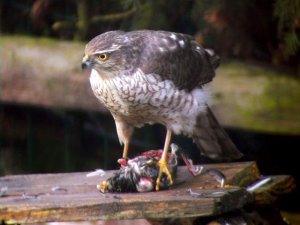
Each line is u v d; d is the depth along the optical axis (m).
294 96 11.55
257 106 11.59
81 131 14.84
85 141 14.83
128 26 13.29
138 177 8.45
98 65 8.92
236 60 12.69
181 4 12.86
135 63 8.95
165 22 12.95
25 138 15.24
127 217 7.77
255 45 12.88
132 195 8.23
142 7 12.89
